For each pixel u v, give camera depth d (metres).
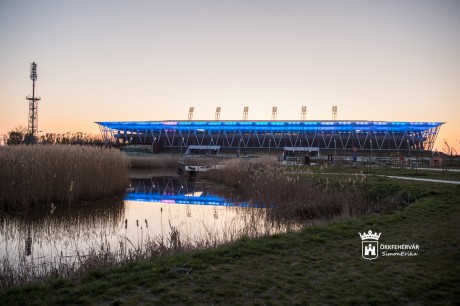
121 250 11.65
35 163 23.52
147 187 37.50
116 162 31.69
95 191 27.59
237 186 34.72
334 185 26.28
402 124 105.00
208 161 60.25
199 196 30.91
